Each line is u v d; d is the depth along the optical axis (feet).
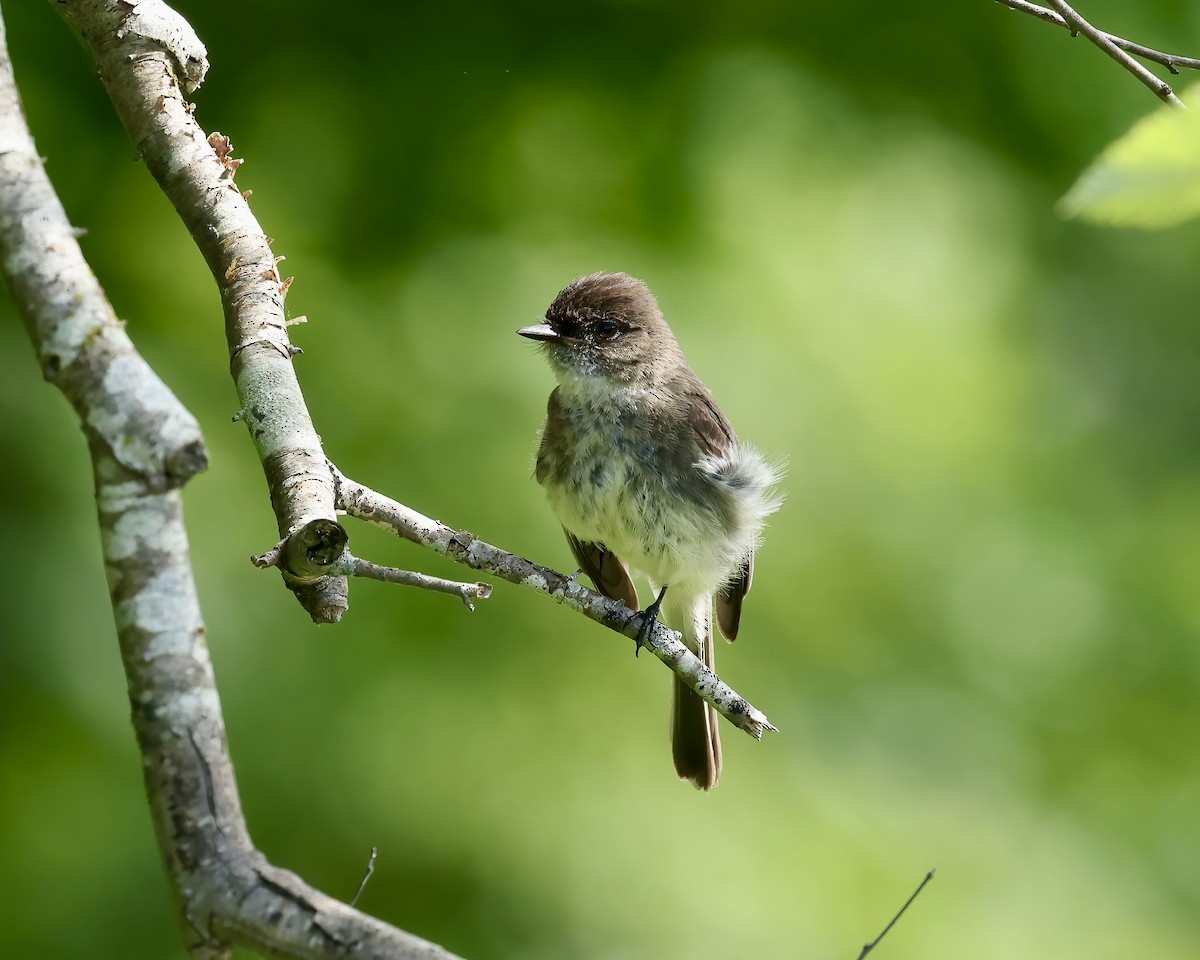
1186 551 43.09
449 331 37.04
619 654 35.01
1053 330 43.21
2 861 31.48
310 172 38.22
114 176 36.52
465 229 38.47
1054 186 43.45
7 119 14.32
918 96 42.57
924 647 37.11
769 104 40.19
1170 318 45.85
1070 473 42.39
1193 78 41.19
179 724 12.25
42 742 31.83
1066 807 37.99
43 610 31.71
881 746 36.17
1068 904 35.70
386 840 32.86
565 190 39.14
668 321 36.76
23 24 36.58
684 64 40.78
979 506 38.65
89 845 31.78
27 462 32.32
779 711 35.47
